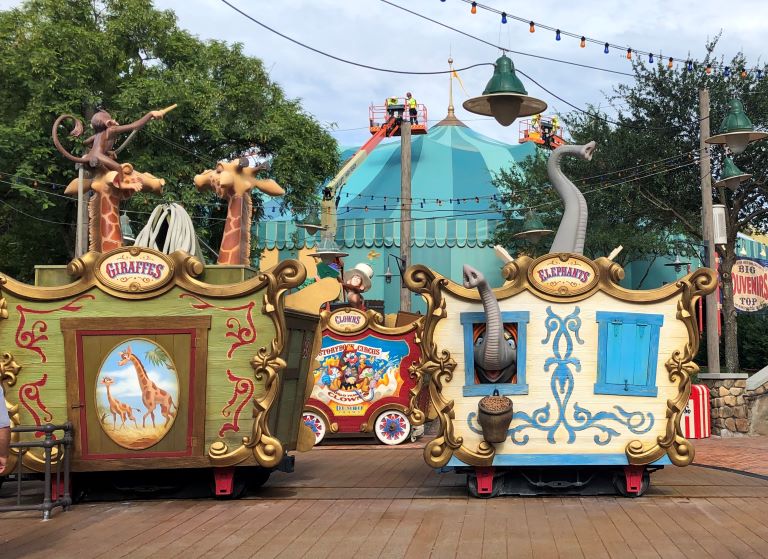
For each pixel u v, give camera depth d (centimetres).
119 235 1022
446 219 3622
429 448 928
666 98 2531
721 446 1502
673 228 2695
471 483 943
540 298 936
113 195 1022
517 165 3450
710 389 1717
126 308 914
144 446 906
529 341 933
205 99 2247
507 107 1090
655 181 2523
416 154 4141
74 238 2417
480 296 922
